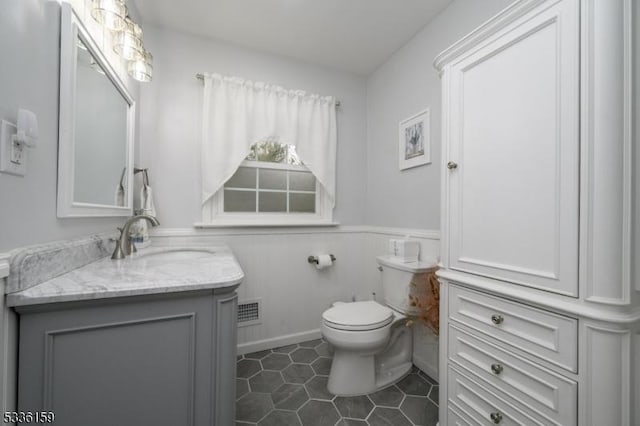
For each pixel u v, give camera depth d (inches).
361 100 97.9
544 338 33.4
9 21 25.8
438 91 68.5
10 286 25.8
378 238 90.1
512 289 36.6
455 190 45.9
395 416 54.5
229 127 77.5
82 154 41.3
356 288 95.7
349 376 60.9
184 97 75.1
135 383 31.0
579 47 30.3
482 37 40.9
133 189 66.3
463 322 43.9
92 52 43.1
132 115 63.1
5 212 25.5
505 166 38.3
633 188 28.0
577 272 30.4
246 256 81.0
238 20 70.8
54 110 33.7
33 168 29.7
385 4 65.6
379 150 91.7
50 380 27.9
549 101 33.1
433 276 62.7
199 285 32.8
